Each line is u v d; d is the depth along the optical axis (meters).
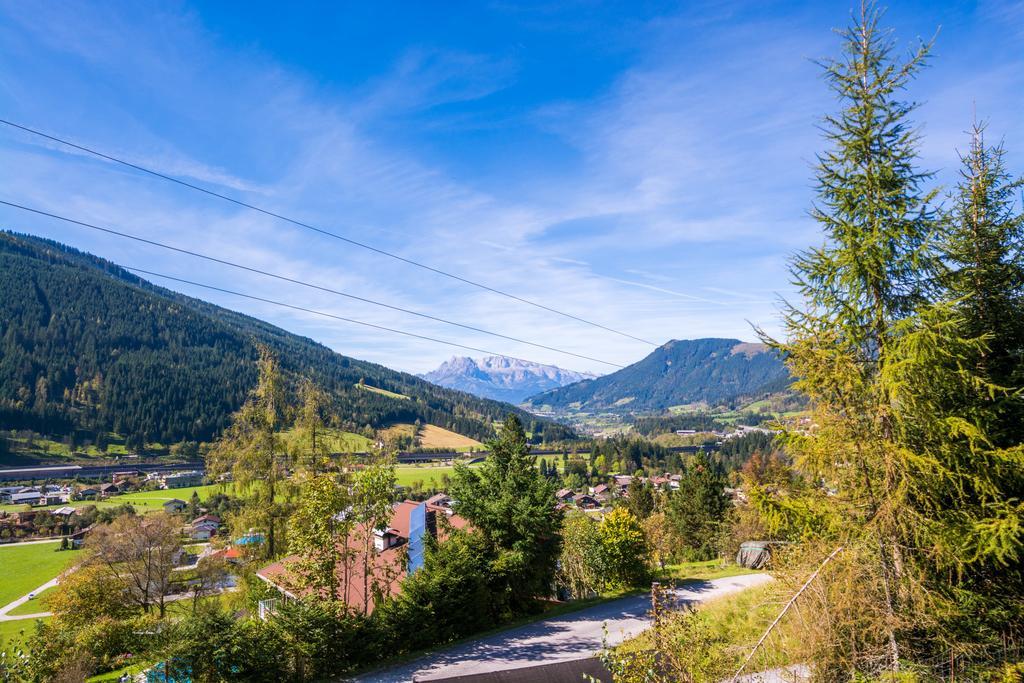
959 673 9.41
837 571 9.98
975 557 9.28
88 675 26.86
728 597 20.56
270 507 35.69
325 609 20.66
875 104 10.95
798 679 10.18
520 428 32.28
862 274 10.65
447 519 32.69
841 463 10.51
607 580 38.75
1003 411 10.27
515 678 14.40
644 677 10.43
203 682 18.03
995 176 11.94
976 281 11.33
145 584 44.94
